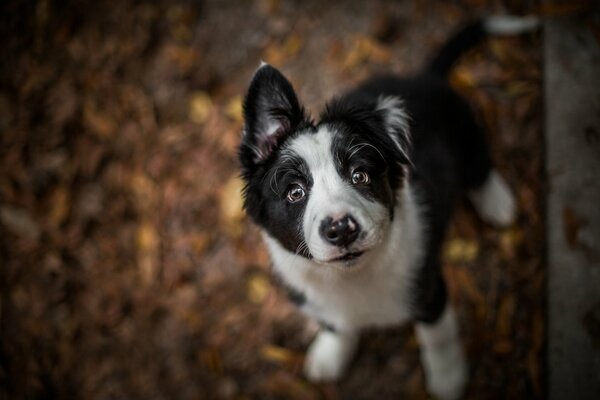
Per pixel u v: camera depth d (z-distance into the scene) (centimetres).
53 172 98
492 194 88
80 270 94
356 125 70
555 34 93
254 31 105
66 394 89
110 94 102
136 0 107
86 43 105
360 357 88
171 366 89
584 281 81
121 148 99
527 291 85
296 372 88
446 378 83
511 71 95
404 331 88
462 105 84
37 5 106
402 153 70
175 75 103
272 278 91
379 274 73
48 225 96
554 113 89
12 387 89
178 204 96
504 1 99
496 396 82
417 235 74
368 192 68
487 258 88
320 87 100
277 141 71
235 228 94
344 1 103
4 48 105
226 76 103
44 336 91
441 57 91
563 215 84
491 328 85
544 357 81
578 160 86
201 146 99
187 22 106
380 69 100
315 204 67
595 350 78
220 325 90
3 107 102
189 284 93
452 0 101
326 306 76
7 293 93
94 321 91
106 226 96
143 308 92
